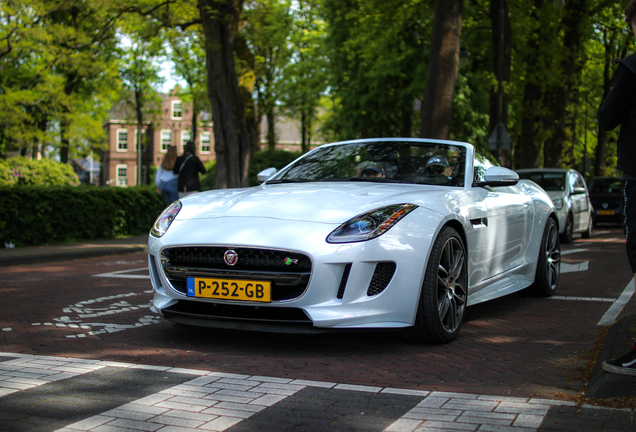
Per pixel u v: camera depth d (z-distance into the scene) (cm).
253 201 407
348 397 280
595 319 484
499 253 495
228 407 266
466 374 328
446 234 397
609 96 279
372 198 396
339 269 356
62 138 3078
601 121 288
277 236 360
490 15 1877
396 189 423
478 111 2553
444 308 398
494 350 384
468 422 244
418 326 385
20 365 339
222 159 1645
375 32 1684
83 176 7469
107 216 1310
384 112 2597
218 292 370
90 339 415
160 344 399
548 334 431
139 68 4147
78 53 2166
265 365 345
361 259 356
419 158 493
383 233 365
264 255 363
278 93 3666
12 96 2425
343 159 506
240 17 1852
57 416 254
